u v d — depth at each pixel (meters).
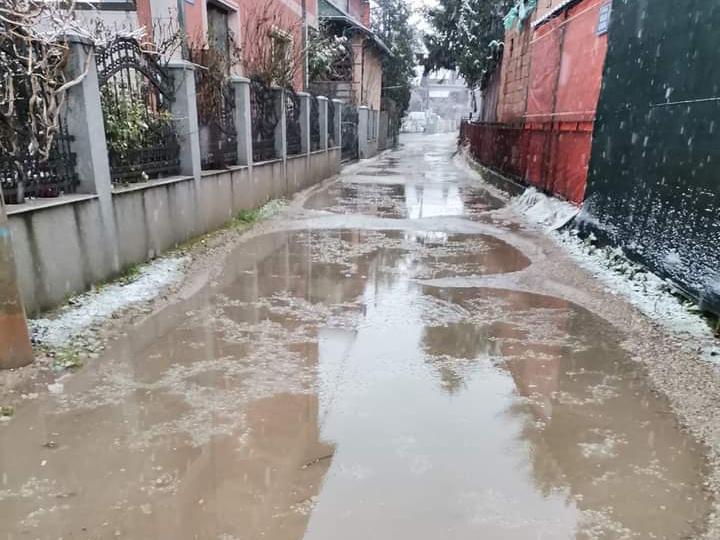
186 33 8.01
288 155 11.02
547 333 4.25
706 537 2.23
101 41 5.01
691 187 4.64
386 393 3.30
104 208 4.88
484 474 2.59
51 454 2.67
